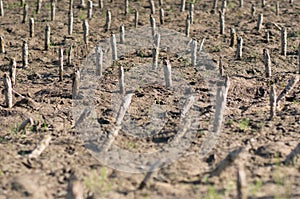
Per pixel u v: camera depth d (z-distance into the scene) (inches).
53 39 1403.8
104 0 1835.6
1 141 804.6
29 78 1151.0
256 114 931.3
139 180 668.7
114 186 649.6
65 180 668.7
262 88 1082.1
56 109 965.2
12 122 899.4
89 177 671.1
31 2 1788.9
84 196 622.8
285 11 1697.8
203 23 1574.8
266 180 657.6
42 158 731.4
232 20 1608.0
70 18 1433.3
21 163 714.8
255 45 1364.4
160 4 1774.1
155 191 634.8
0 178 665.0
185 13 1673.2
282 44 1279.5
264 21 1583.4
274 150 741.3
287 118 900.6
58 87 1090.1
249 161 717.9
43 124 872.3
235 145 778.2
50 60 1267.2
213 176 669.3
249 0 1846.7
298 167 695.7
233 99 1024.2
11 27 1505.9
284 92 991.0
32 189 634.8
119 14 1658.5
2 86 1091.3
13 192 629.6
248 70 1188.5
